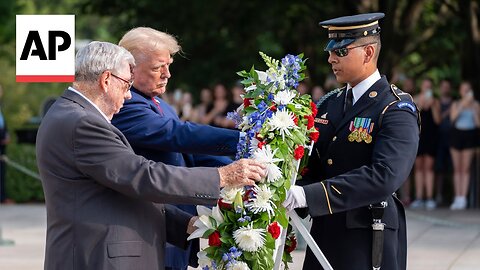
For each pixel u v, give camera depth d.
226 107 16.14
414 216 15.00
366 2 19.69
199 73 21.70
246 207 5.34
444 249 11.63
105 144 5.00
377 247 5.55
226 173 5.19
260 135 5.41
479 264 10.51
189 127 5.84
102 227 4.99
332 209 5.38
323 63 22.45
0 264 10.61
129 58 5.20
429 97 16.11
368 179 5.36
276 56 23.19
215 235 5.35
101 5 21.55
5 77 29.00
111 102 5.15
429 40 21.69
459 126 15.75
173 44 6.04
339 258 5.64
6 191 18.05
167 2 20.97
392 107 5.55
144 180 4.99
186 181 5.07
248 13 21.34
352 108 5.69
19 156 18.23
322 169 5.82
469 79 18.91
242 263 5.29
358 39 5.61
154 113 5.91
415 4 19.88
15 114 28.00
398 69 22.25
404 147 5.44
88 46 5.15
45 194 5.14
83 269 4.96
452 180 17.12
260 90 5.51
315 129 5.62
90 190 5.03
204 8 20.92
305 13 21.53
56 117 5.07
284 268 5.92
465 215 15.08
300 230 5.47
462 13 19.48
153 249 5.16
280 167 5.36
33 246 12.05
